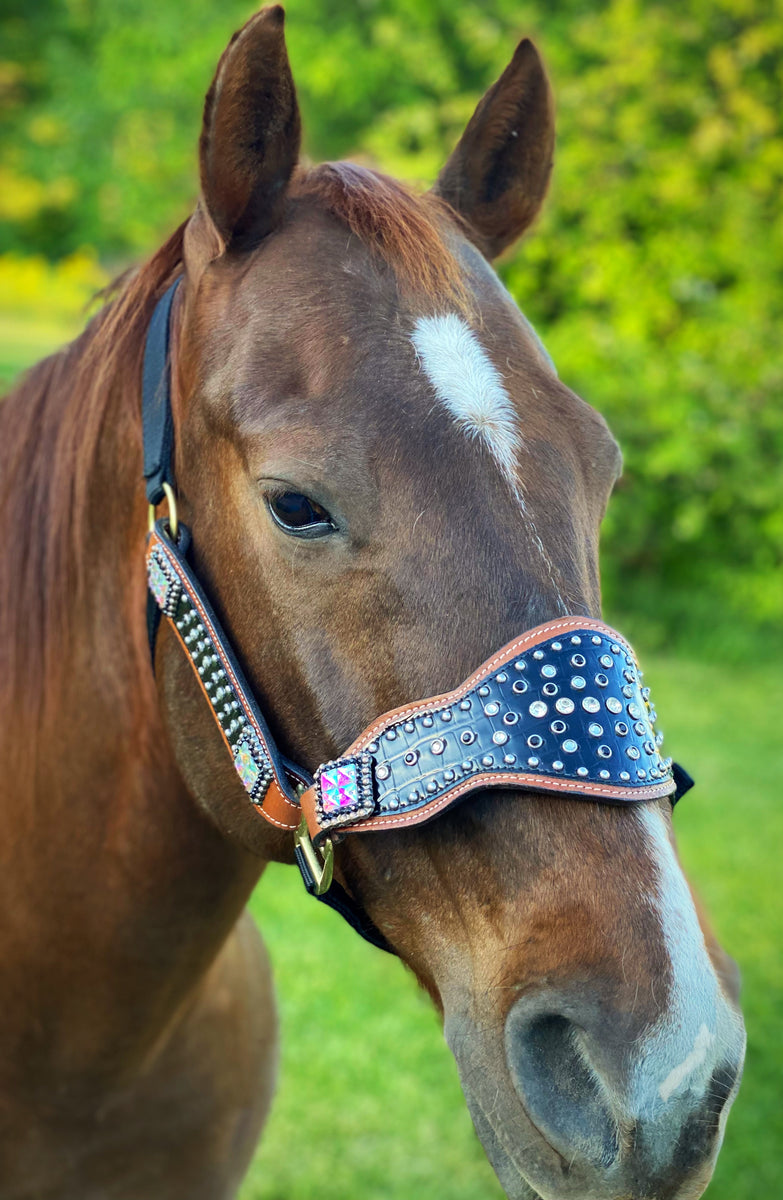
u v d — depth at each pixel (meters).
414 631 1.07
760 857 4.34
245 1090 1.74
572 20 7.31
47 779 1.44
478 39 7.16
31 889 1.46
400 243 1.19
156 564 1.26
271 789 1.16
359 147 8.06
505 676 1.03
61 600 1.44
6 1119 1.54
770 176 6.72
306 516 1.09
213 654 1.20
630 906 0.98
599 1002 0.95
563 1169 0.97
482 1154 2.83
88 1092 1.52
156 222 9.21
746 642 6.95
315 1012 3.35
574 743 1.01
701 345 6.76
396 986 3.53
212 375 1.20
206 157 1.21
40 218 13.87
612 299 6.91
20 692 1.48
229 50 1.17
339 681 1.10
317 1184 2.70
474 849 1.05
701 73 6.80
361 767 1.06
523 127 1.48
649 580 7.28
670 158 6.70
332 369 1.12
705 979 0.96
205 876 1.43
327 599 1.10
